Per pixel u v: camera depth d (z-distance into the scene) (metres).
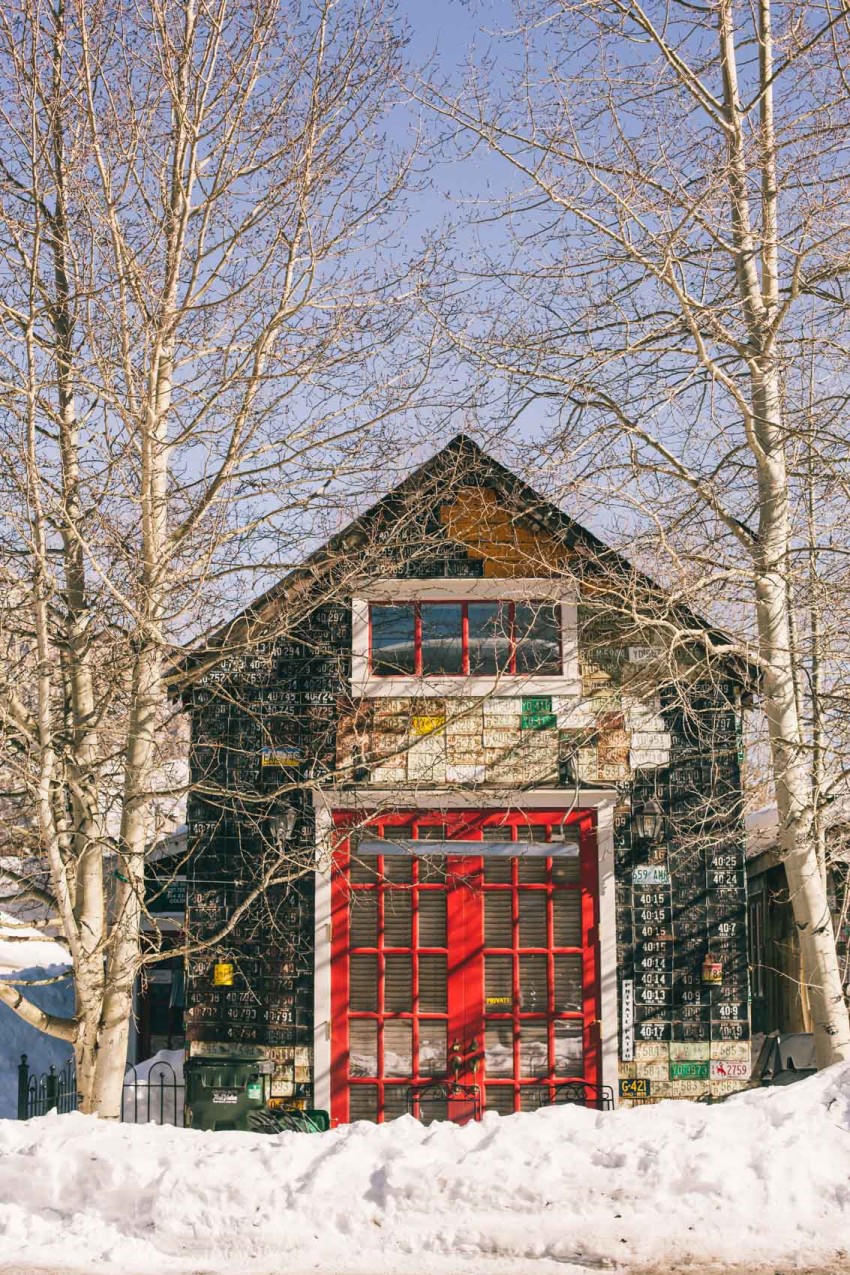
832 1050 11.72
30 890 12.02
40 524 10.68
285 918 13.34
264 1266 7.24
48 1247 7.52
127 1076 14.24
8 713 11.38
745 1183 7.54
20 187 11.72
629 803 13.45
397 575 13.68
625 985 13.16
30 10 11.10
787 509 12.38
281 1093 13.09
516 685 13.66
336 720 13.59
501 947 13.33
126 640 11.36
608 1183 7.60
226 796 13.27
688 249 12.32
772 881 16.16
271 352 11.73
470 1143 8.15
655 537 11.87
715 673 12.80
